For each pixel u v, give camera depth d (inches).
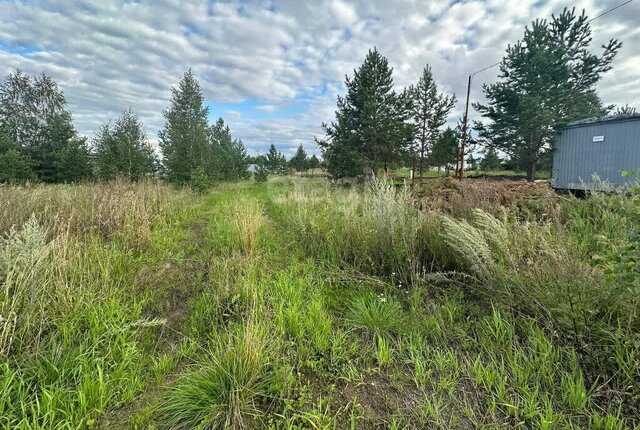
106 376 69.3
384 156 644.1
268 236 199.3
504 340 83.4
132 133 605.3
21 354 71.0
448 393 68.5
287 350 83.5
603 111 756.6
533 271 94.4
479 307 101.3
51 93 784.3
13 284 84.3
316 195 352.5
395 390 71.2
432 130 738.8
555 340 78.8
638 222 67.4
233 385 65.0
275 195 410.0
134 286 114.2
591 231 132.6
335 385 73.0
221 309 103.2
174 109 725.9
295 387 70.9
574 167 404.5
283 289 117.3
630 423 58.1
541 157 656.4
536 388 64.3
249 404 65.1
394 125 589.3
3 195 187.8
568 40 634.8
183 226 243.0
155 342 89.1
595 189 173.6
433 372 76.0
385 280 128.3
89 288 96.7
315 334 88.7
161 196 316.2
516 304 92.4
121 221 180.9
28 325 74.9
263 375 71.7
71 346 77.2
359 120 601.6
